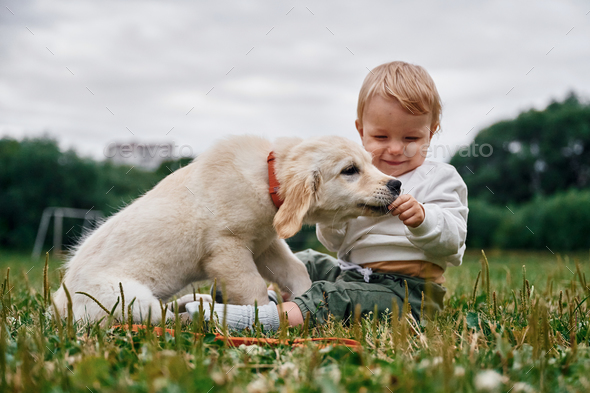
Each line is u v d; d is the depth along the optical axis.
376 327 2.16
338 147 2.76
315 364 1.52
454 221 2.57
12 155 28.05
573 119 26.19
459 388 1.34
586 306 2.66
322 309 2.51
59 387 1.37
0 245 26.41
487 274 2.45
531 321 1.79
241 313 2.37
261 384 1.42
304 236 11.36
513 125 26.97
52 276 4.64
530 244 18.91
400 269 2.69
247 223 2.75
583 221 18.28
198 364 1.49
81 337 1.99
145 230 2.73
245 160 2.83
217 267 2.73
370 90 2.91
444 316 2.46
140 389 1.31
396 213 2.50
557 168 26.34
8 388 1.36
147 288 2.61
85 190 28.19
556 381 1.48
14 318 2.42
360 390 1.36
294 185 2.66
